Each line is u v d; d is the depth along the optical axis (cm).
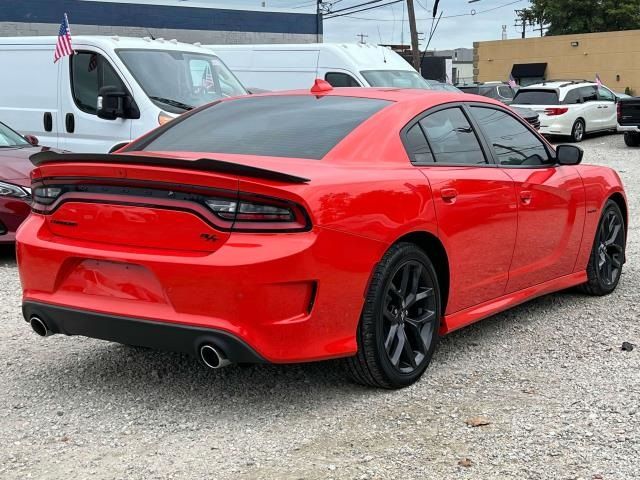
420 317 431
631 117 2098
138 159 363
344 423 377
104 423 381
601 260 619
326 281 365
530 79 4969
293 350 362
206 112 490
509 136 526
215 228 357
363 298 387
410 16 3266
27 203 734
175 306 362
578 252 579
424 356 430
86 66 994
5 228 734
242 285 348
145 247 373
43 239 402
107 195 382
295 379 436
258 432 369
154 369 455
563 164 555
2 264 768
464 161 473
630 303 603
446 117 479
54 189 402
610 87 4597
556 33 6062
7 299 623
